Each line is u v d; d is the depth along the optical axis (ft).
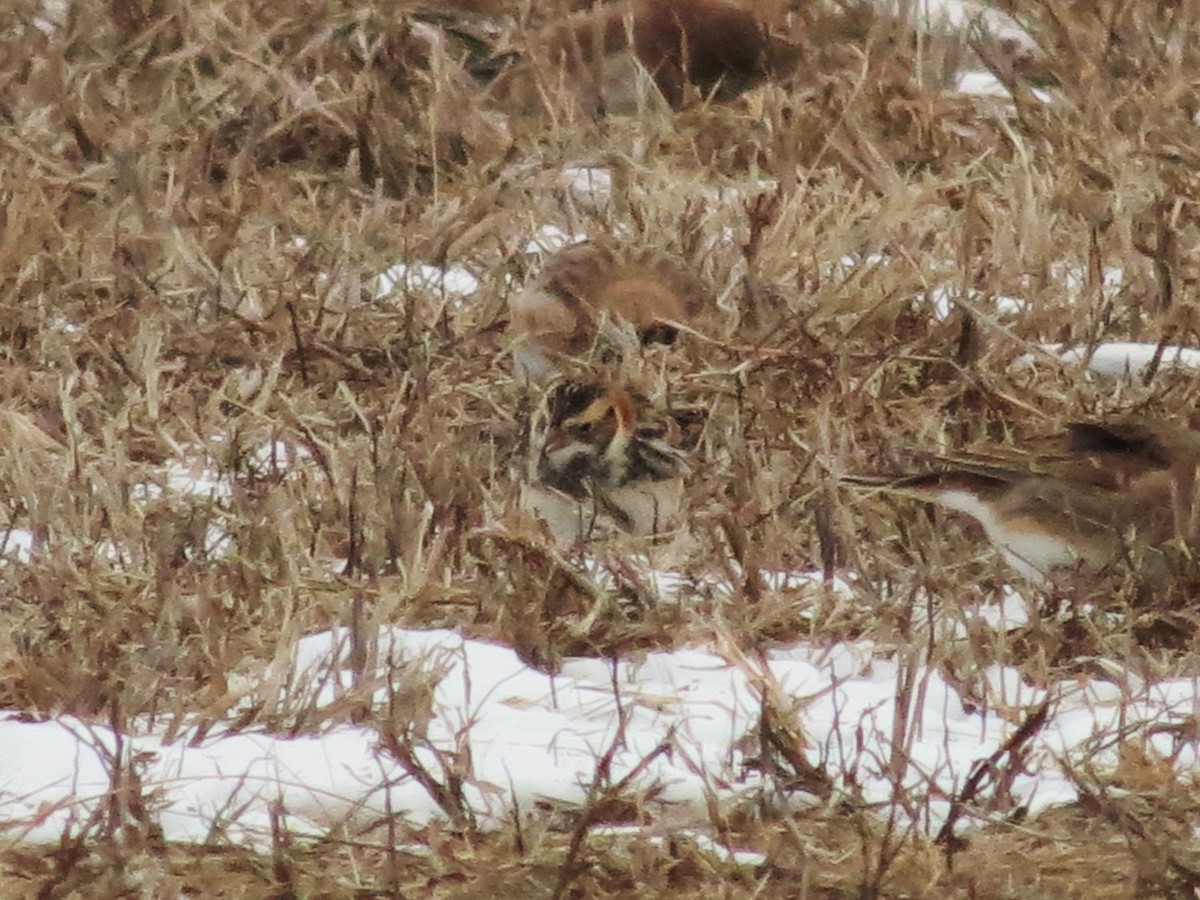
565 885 26.78
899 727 29.78
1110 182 56.75
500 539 36.32
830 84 62.03
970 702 32.27
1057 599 35.35
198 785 29.19
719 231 51.62
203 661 32.76
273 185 55.11
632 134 59.72
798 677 33.06
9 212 49.49
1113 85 62.59
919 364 44.29
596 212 52.80
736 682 33.04
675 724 30.55
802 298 47.03
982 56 63.82
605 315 44.60
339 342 45.24
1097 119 59.36
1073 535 36.09
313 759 29.99
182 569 35.32
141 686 31.40
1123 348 46.62
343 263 48.85
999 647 33.60
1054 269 51.67
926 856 27.86
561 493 37.68
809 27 66.03
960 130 59.62
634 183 54.54
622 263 46.83
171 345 44.91
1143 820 29.04
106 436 39.58
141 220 51.85
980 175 56.85
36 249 49.06
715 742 31.14
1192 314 47.83
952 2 70.54
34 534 36.24
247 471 39.86
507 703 32.17
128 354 44.27
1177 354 45.11
